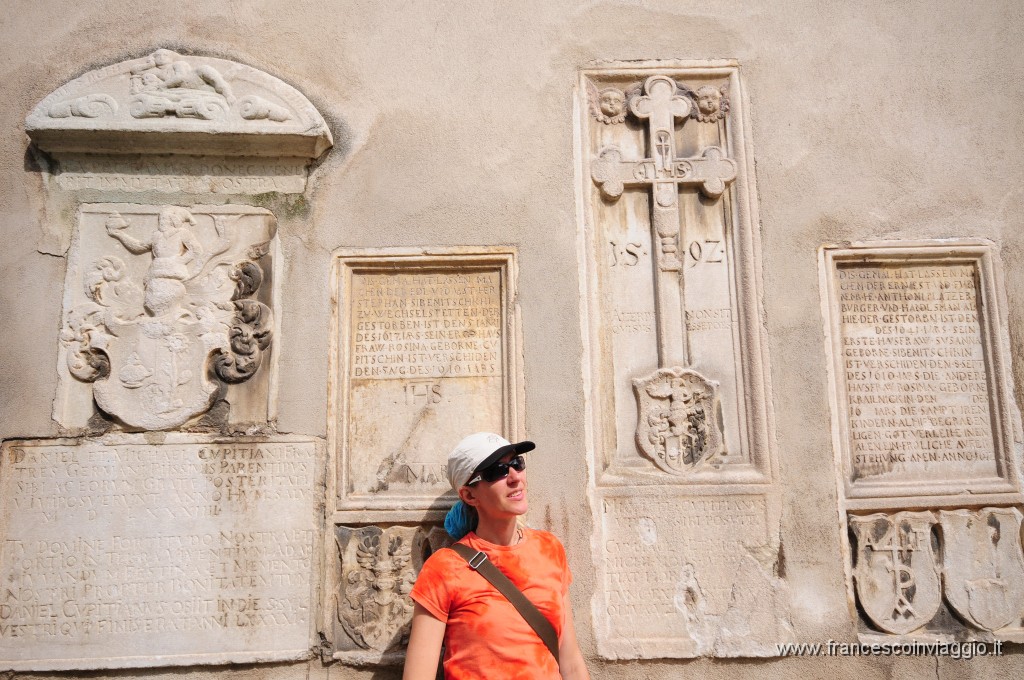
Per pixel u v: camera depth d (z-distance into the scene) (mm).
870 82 3074
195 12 3051
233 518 2646
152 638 2561
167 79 2881
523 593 2121
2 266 2799
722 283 2945
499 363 2836
